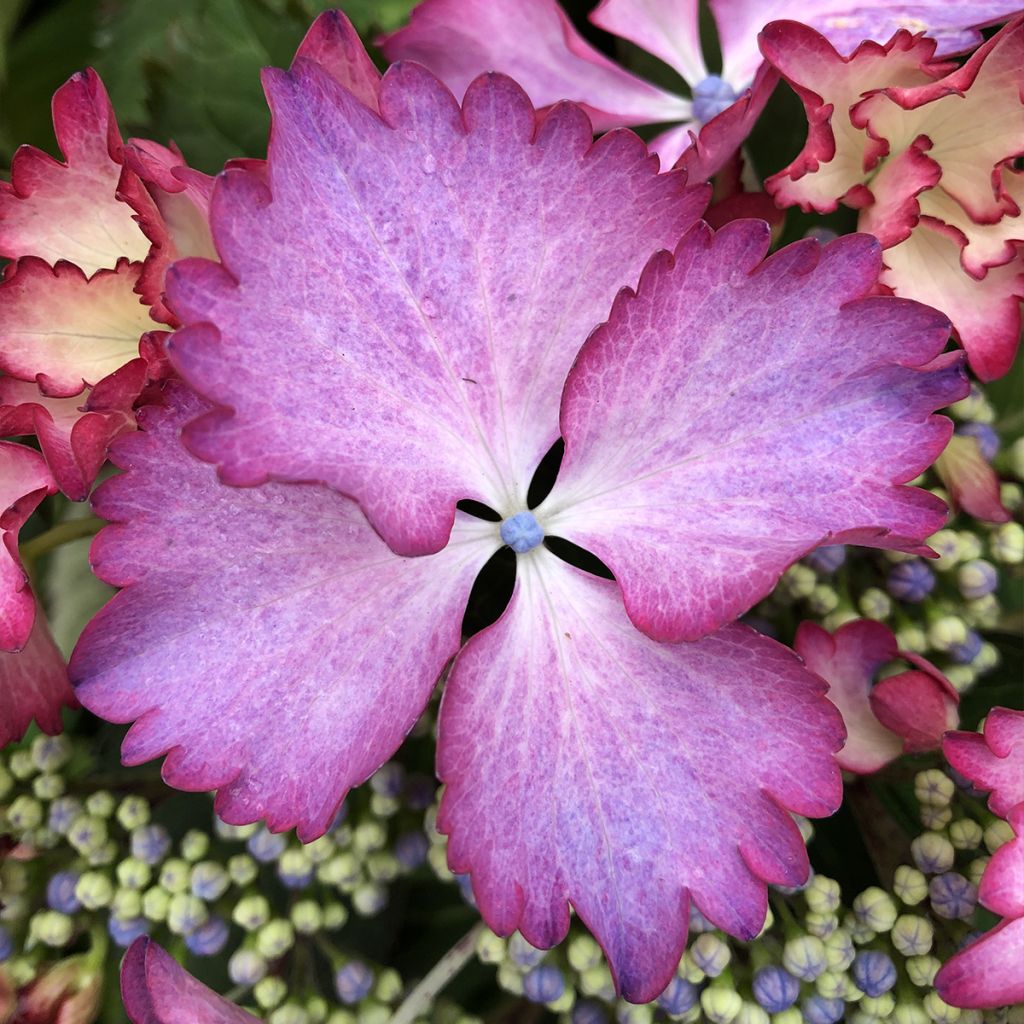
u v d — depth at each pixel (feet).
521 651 0.32
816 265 0.30
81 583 0.43
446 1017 0.39
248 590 0.31
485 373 0.32
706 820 0.32
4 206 0.34
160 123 0.43
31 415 0.33
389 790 0.37
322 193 0.29
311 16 0.43
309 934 0.38
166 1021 0.31
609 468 0.32
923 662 0.35
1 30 0.47
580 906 0.32
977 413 0.39
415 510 0.30
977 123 0.35
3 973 0.37
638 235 0.31
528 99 0.30
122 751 0.30
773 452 0.31
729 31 0.41
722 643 0.31
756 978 0.36
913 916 0.36
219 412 0.27
